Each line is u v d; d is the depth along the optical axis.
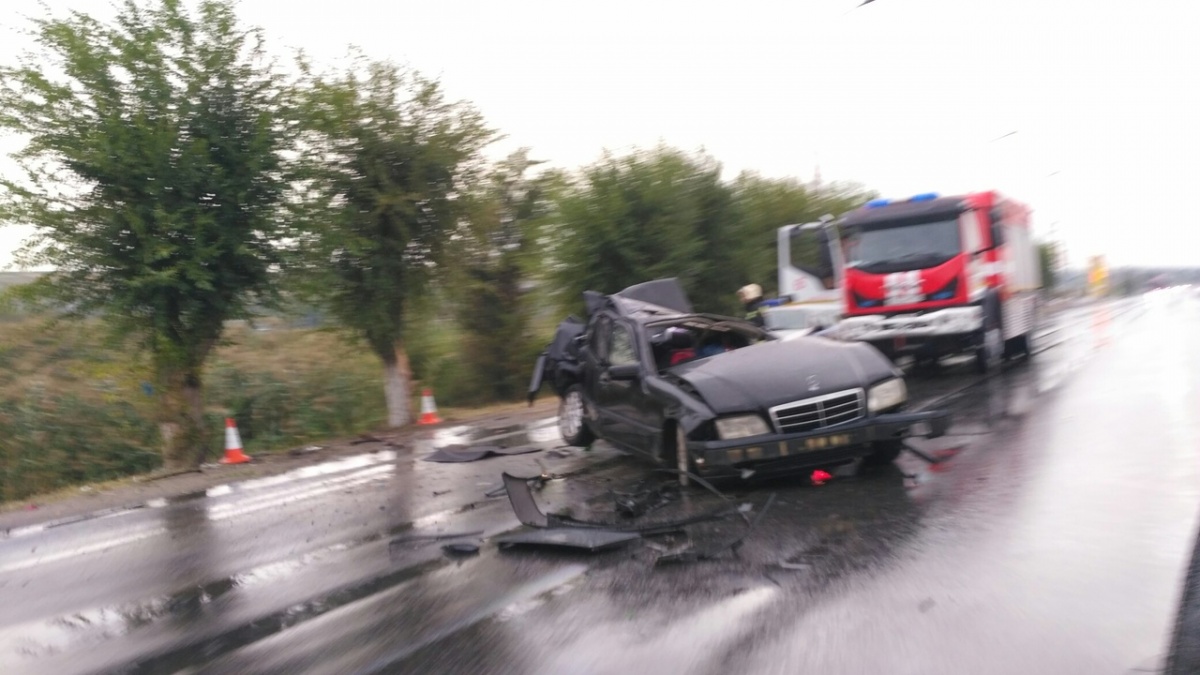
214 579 6.62
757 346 9.06
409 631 5.07
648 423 8.66
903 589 4.99
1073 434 8.88
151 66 13.66
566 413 11.37
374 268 16.75
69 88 13.21
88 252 13.22
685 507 7.48
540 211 22.08
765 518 6.84
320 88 15.99
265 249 14.50
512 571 6.07
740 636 4.54
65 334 14.70
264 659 4.85
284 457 13.84
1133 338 20.38
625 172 20.34
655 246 19.97
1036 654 4.00
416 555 6.74
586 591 5.50
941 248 15.07
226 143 13.91
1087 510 6.14
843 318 15.92
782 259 18.55
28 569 7.57
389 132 16.67
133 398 18.47
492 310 22.97
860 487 7.57
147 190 13.09
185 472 12.94
